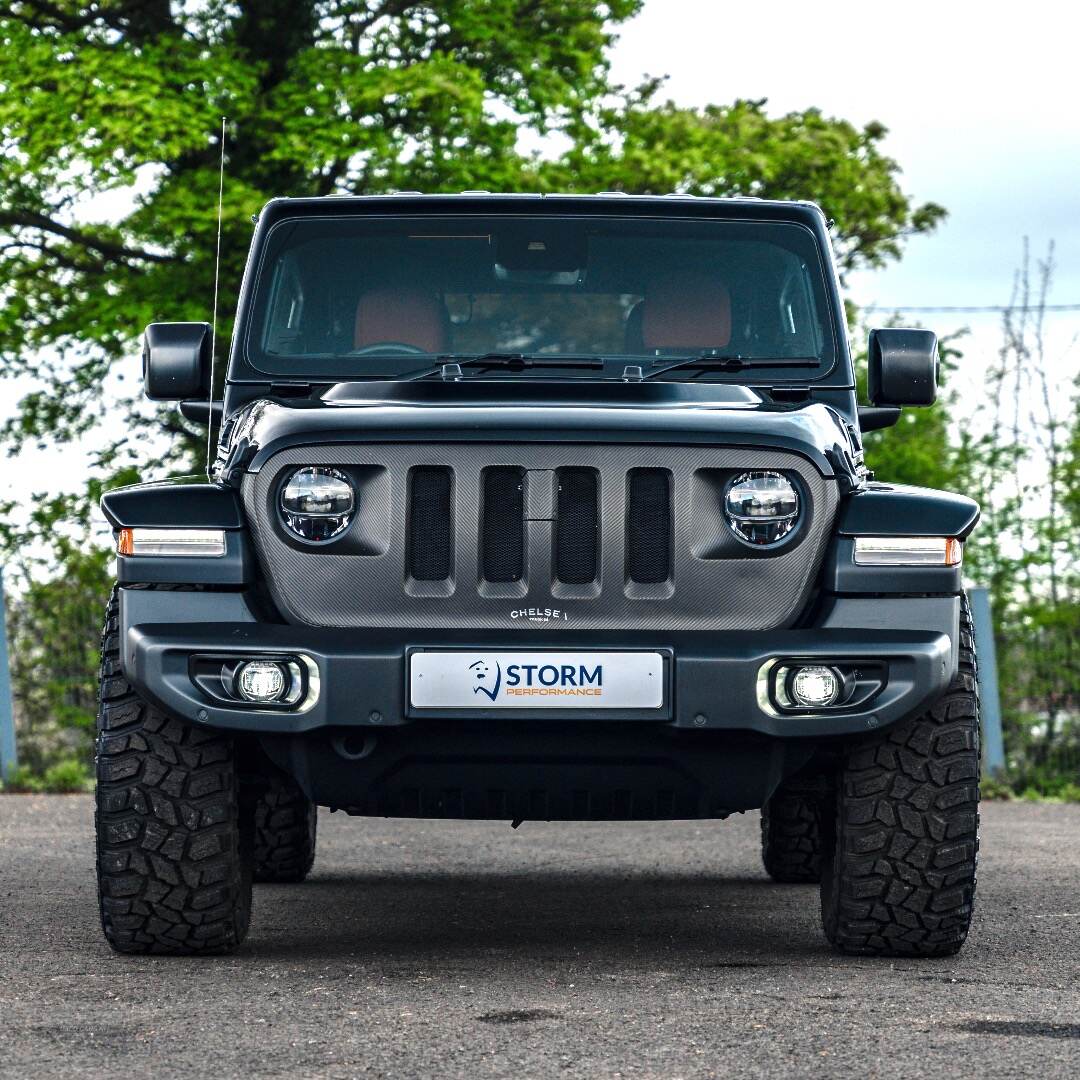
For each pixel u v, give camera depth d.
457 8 25.52
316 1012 5.12
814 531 5.79
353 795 5.84
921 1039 4.76
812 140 28.64
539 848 10.47
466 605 5.73
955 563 5.80
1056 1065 4.46
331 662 5.59
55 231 25.58
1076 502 15.98
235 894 5.96
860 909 5.98
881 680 5.69
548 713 5.58
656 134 27.06
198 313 23.34
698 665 5.59
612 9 27.77
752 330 7.02
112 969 5.84
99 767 5.90
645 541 5.79
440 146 24.45
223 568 5.71
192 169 23.83
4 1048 4.65
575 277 7.04
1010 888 8.30
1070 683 15.30
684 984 5.60
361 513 5.75
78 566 15.14
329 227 7.12
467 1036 4.79
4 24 23.09
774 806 8.60
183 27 25.16
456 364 6.86
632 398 6.38
